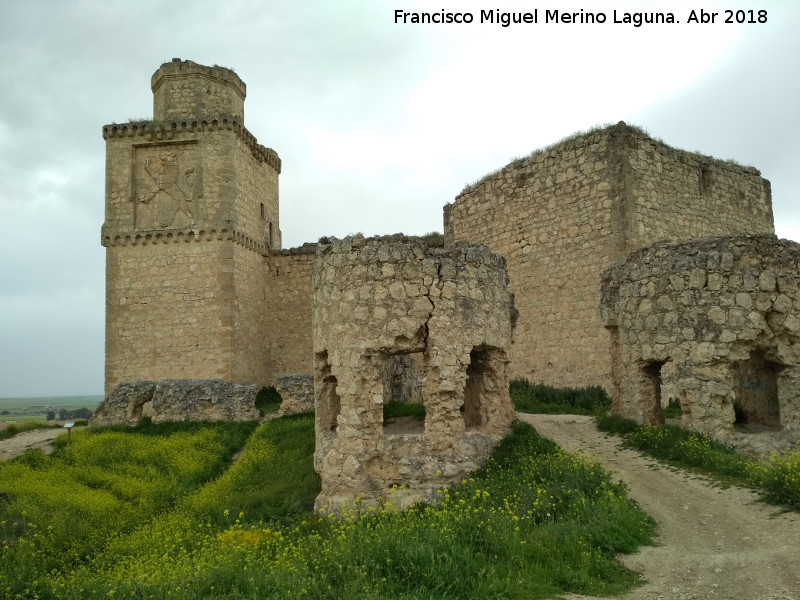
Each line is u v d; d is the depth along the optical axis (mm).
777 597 6375
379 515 9945
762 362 14430
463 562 7312
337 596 6629
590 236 21562
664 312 13469
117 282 28297
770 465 10625
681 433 12633
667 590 6820
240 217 28906
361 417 11297
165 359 27719
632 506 9320
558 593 6816
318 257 12695
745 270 12625
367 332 11375
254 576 7305
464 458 11312
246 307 29312
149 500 14164
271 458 15969
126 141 28734
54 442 19922
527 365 23766
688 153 23031
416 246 11625
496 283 12609
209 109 29641
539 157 23688
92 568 10117
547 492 9711
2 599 7480
